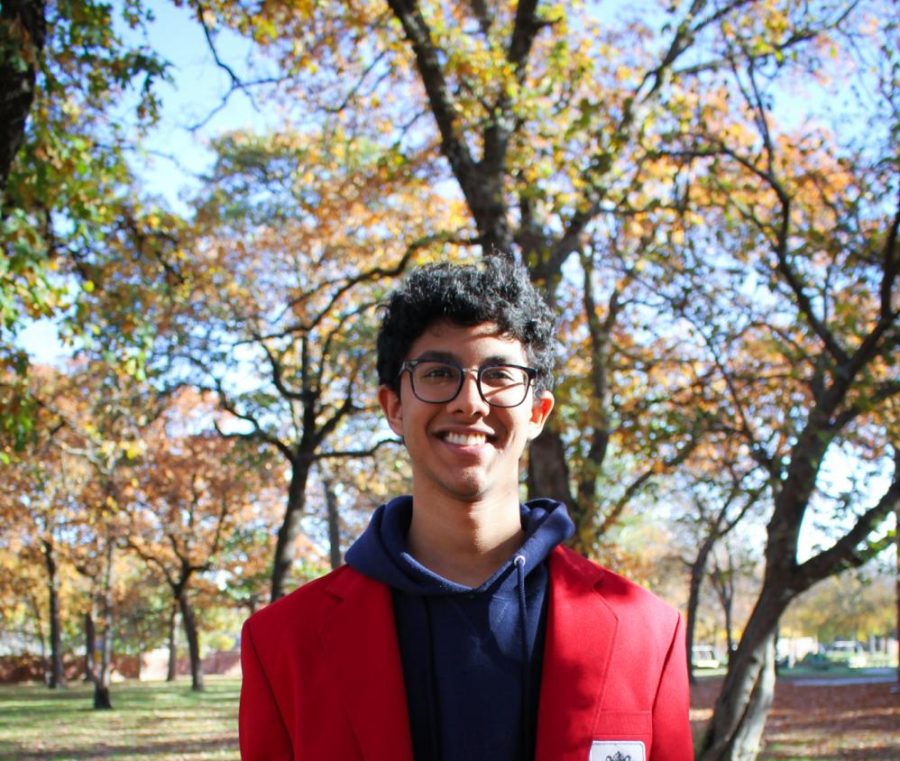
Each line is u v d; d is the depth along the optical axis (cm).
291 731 238
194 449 3180
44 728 2478
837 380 1016
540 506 263
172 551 3900
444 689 228
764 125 1118
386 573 236
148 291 1278
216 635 7150
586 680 229
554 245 1234
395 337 254
